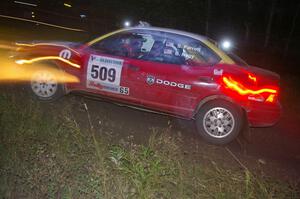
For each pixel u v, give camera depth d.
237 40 28.33
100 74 6.89
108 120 6.95
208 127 6.58
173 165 4.54
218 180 4.50
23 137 4.76
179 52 6.73
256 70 6.74
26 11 19.27
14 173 4.16
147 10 23.80
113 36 7.00
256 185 4.59
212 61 6.65
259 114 6.52
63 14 21.08
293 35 29.69
